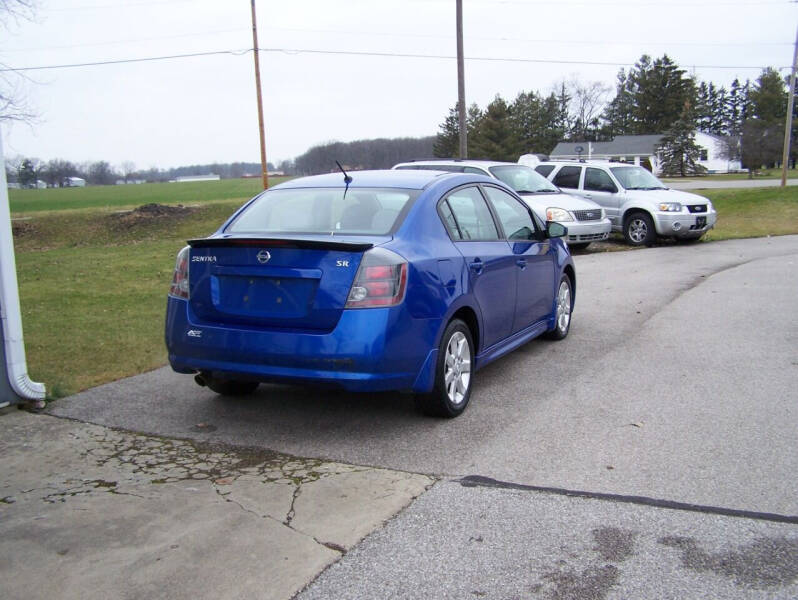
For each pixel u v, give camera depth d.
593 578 2.98
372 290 4.30
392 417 5.04
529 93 92.62
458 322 5.00
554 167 18.05
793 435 4.60
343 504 3.67
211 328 4.57
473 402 5.39
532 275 6.39
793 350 6.83
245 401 5.43
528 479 3.96
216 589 2.92
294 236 4.80
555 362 6.55
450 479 3.97
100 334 7.62
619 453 4.33
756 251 15.33
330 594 2.88
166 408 5.26
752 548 3.21
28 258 15.89
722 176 74.25
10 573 3.04
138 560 3.14
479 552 3.19
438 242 4.94
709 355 6.71
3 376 5.14
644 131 92.56
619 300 9.72
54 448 4.48
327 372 4.29
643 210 16.42
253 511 3.59
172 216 27.41
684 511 3.56
